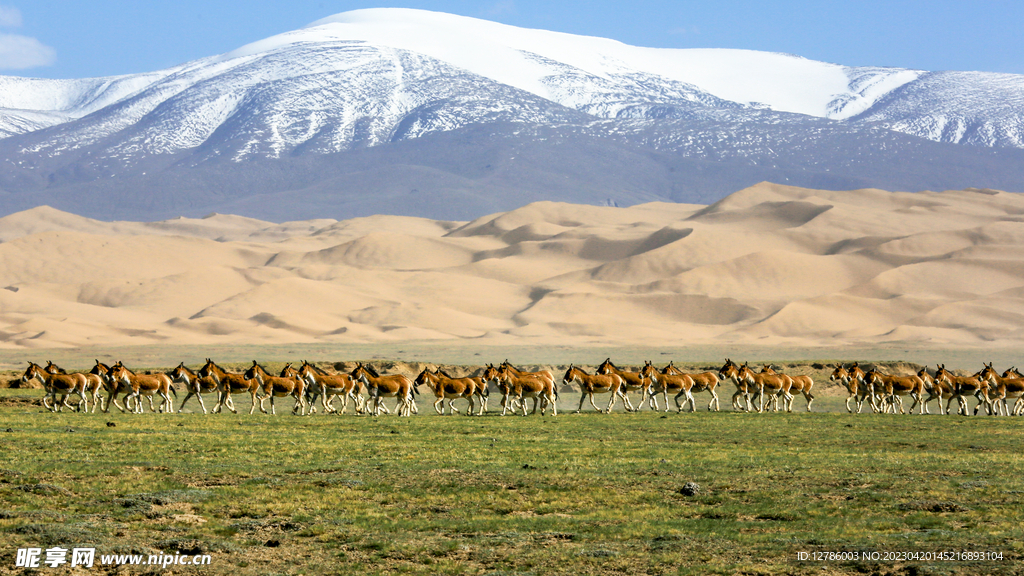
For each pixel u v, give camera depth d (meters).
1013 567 64.94
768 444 133.25
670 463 111.12
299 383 182.62
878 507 85.75
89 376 176.50
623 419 175.25
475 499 89.19
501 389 186.00
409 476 100.69
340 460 111.94
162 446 121.19
